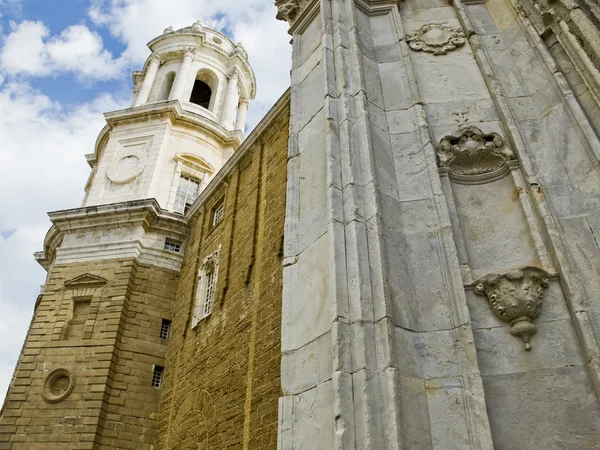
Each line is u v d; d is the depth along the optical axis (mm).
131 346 19516
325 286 5996
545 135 7340
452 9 9844
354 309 5508
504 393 5371
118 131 28938
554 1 8328
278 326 12367
